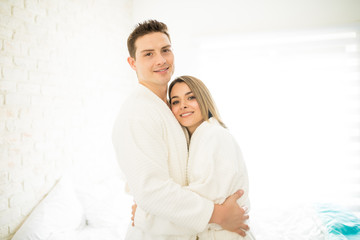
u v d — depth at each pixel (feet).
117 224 5.58
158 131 2.86
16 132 5.17
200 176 2.86
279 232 5.28
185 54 9.21
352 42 7.79
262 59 8.59
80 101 6.95
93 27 7.52
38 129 5.65
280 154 8.39
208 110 3.45
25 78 5.37
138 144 2.64
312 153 8.16
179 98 3.44
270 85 8.53
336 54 7.96
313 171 8.14
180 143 3.10
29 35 5.46
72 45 6.68
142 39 3.27
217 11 8.81
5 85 4.97
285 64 8.39
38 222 5.04
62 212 5.45
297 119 8.30
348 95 7.90
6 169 4.98
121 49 9.03
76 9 6.82
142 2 9.65
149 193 2.47
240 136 8.73
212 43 8.96
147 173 2.50
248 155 8.62
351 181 7.89
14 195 5.11
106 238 5.09
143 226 2.81
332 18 7.78
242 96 8.77
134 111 2.85
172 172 2.95
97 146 7.64
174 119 3.24
